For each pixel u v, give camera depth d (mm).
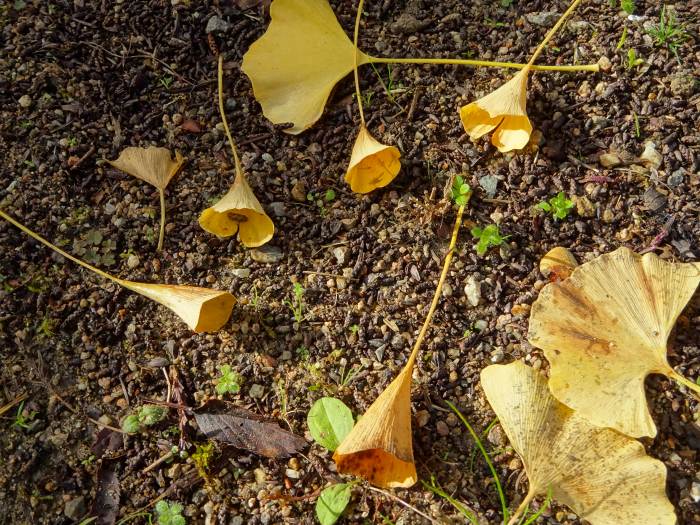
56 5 345
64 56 335
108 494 267
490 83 323
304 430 275
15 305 295
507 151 302
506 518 255
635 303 270
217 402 277
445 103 321
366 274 297
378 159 300
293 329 289
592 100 317
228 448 273
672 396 274
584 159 309
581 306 271
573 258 293
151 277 299
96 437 275
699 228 295
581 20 334
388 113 320
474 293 291
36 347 289
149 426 276
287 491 267
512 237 299
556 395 258
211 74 332
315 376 282
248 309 292
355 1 343
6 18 343
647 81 319
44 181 314
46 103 326
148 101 329
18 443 275
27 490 269
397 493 265
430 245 299
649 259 277
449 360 283
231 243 303
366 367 283
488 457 269
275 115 315
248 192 287
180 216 309
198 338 290
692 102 314
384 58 327
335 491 263
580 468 254
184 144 321
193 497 267
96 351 289
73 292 297
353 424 266
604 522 249
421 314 290
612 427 252
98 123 324
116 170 317
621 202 301
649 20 331
